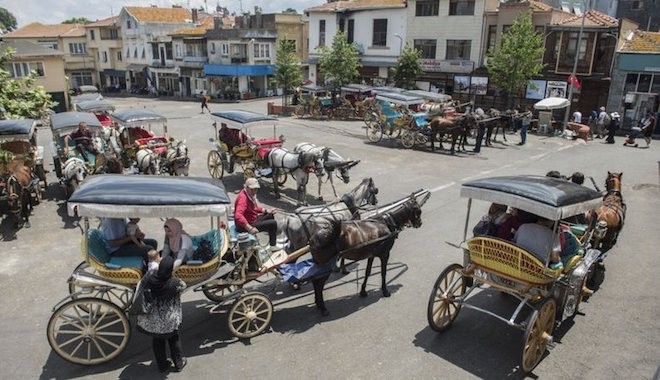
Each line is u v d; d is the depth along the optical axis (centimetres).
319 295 837
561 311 748
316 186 1653
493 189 711
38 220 1308
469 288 816
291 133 2769
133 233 765
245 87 5381
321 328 806
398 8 4103
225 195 736
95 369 693
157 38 6234
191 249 733
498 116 2411
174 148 1633
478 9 3684
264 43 5378
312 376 684
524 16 3097
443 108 2470
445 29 3881
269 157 1465
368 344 762
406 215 930
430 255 1104
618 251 1143
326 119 3428
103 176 773
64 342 747
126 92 6862
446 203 1480
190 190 714
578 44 2877
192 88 5975
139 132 1864
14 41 4341
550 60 3428
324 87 3744
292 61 4422
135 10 6556
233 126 1533
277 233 914
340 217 903
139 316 651
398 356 732
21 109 1647
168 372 686
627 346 764
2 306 864
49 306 867
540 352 718
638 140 2838
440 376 688
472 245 741
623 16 4534
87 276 711
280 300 899
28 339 767
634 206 1509
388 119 2481
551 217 642
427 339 779
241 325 767
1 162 1316
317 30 4684
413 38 4072
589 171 1945
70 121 1616
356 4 4425
